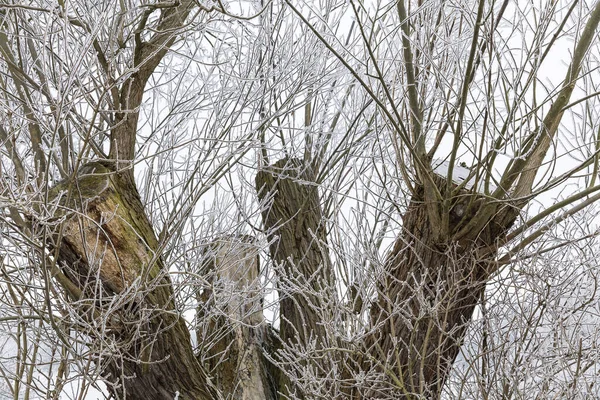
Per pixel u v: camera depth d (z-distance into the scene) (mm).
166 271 4074
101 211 4023
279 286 5727
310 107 6461
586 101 4574
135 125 4605
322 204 6523
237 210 6406
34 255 4027
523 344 4797
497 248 4461
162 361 4031
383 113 5129
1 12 4371
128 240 4078
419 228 4684
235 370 5820
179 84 6004
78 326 4121
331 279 5398
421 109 4699
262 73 5930
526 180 4438
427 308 4289
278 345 6137
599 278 5059
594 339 4699
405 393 4355
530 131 4461
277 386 6016
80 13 4660
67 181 4160
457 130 4098
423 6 4430
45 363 4219
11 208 3934
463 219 4453
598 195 4484
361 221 5434
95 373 4027
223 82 5805
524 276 4898
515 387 4590
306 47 5957
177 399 4156
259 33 5934
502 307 4988
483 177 4766
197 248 6078
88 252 3898
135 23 5008
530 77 4219
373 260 4855
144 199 6184
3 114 4289
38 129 4281
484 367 4801
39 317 4215
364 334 4480
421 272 4602
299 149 6266
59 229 3910
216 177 6117
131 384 4227
